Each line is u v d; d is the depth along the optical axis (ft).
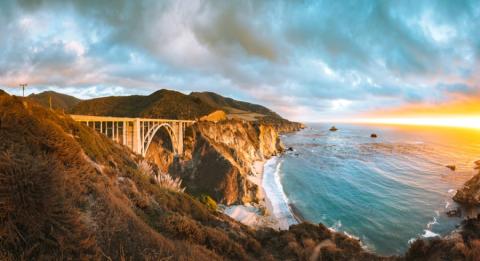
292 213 132.67
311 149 372.38
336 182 188.24
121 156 74.74
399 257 49.57
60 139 29.71
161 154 198.18
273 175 213.25
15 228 12.42
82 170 28.25
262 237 55.83
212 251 29.89
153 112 328.90
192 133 227.20
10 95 41.93
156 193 50.55
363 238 104.73
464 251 36.83
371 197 154.10
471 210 128.06
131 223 22.57
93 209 21.21
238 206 144.97
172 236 28.68
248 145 291.38
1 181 12.80
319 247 51.70
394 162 267.80
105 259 15.55
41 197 14.33
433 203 141.69
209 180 171.53
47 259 12.53
